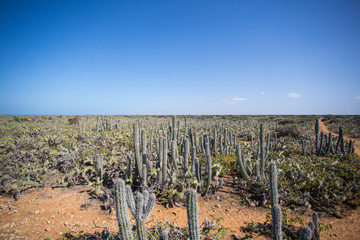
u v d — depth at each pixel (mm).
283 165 6168
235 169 6602
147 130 14391
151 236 2961
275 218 2424
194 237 2182
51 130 13727
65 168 6012
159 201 4516
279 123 28078
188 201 2209
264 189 4645
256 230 3490
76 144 8562
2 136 9867
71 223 3578
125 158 6781
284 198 4387
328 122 30297
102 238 2945
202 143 8320
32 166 5684
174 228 3100
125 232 2191
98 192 4453
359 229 3527
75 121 22547
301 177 4871
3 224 3424
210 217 3953
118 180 2252
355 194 4582
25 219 3619
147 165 5121
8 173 5188
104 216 3848
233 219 3895
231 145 10391
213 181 5727
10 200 4332
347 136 17188
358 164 6617
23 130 12328
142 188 4426
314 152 8766
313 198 4480
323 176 5219
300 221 3393
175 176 4902
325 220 3865
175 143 6109
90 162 6379
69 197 4551
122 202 2195
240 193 5023
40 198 4473
